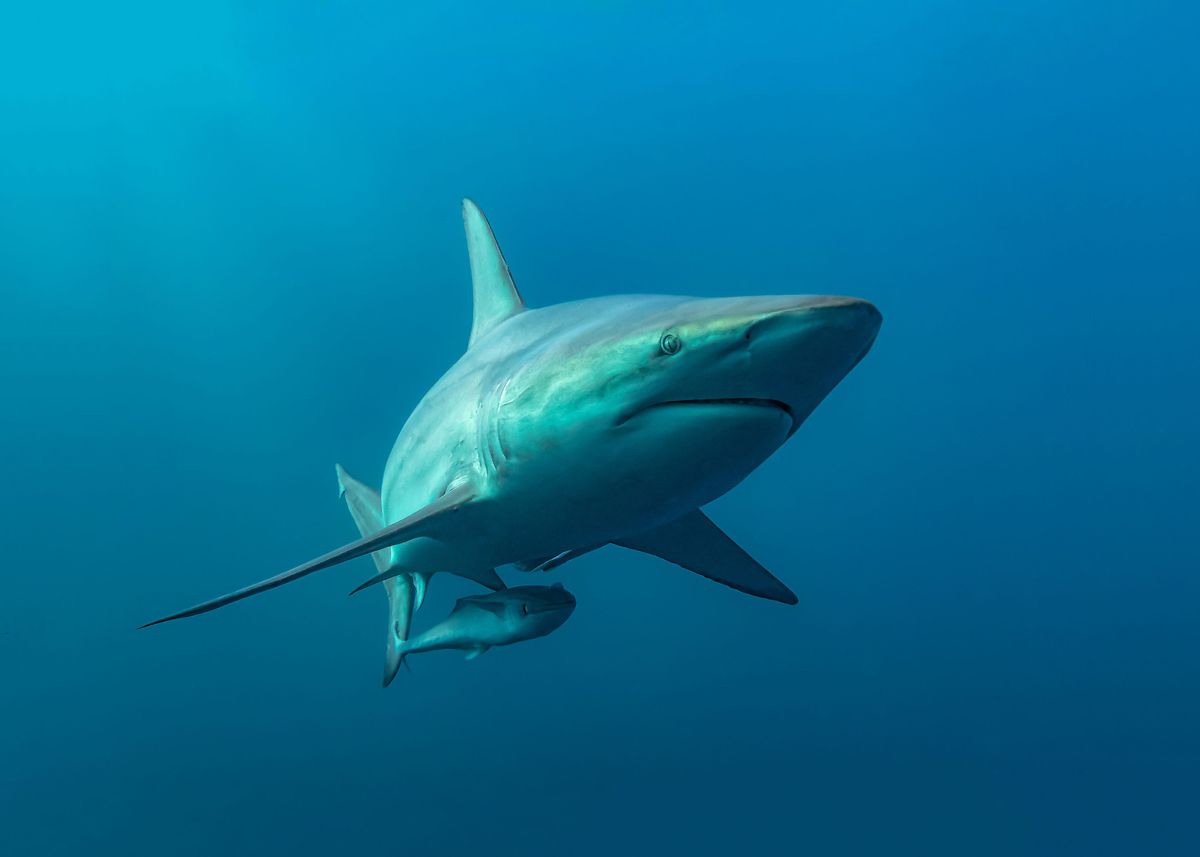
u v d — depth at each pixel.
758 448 2.87
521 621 4.97
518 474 3.21
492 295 5.00
